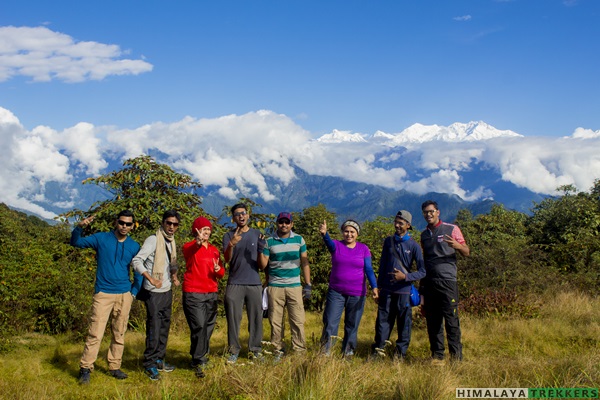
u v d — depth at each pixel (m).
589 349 6.63
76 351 6.35
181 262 7.93
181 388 4.85
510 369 5.25
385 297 6.23
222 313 8.70
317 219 10.56
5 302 6.88
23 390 4.76
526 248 10.90
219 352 6.48
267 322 8.72
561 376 4.82
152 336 5.35
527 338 7.16
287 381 4.60
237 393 4.57
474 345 6.93
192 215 8.94
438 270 6.01
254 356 5.68
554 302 9.50
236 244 5.89
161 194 9.07
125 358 6.05
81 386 5.05
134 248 5.37
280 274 6.10
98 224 8.47
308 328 8.46
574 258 13.15
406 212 6.19
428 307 6.11
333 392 4.30
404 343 6.20
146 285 5.40
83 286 7.44
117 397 4.64
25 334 6.86
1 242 9.75
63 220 8.87
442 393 4.35
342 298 6.18
